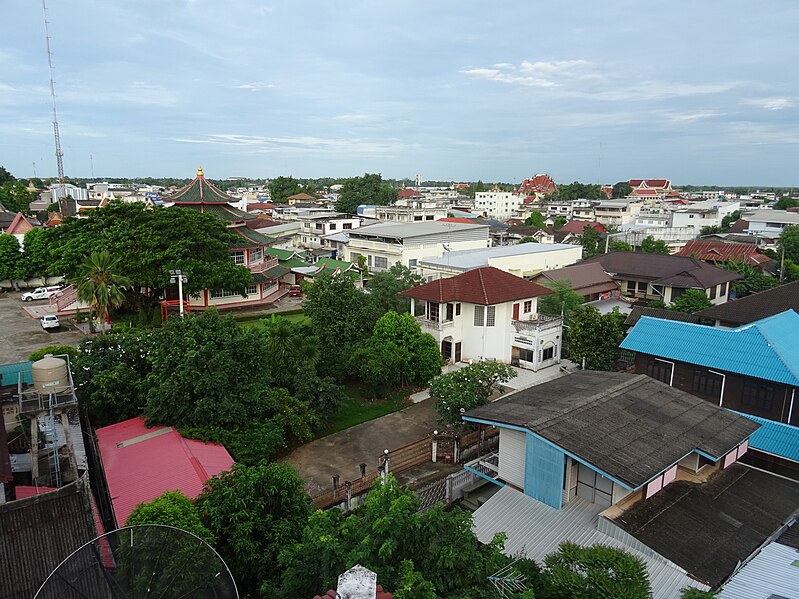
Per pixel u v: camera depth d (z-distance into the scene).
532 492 18.50
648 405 20.53
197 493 18.16
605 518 16.52
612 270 55.59
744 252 64.25
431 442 26.81
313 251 78.00
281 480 16.45
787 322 26.67
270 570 14.81
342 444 27.41
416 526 11.84
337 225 88.31
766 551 15.28
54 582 10.26
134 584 10.65
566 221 128.62
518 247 58.62
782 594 13.30
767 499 18.30
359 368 32.62
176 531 11.41
